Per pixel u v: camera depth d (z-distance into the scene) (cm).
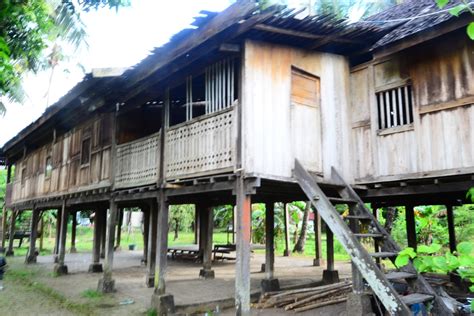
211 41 649
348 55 818
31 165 1722
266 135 669
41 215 2144
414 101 718
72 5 786
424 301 569
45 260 1711
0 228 2658
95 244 1380
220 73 722
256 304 865
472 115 638
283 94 706
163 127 846
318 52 778
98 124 1144
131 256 1869
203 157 721
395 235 1703
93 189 1109
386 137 751
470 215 1522
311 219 2866
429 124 693
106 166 1063
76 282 1163
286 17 615
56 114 1175
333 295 895
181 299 855
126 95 916
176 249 1744
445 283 913
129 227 3172
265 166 658
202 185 734
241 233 632
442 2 273
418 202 953
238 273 623
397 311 519
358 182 783
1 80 492
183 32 636
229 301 852
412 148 711
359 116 800
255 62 674
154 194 860
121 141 1041
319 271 1305
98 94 946
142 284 1095
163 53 697
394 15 862
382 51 734
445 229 1506
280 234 2489
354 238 582
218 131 696
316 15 625
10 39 618
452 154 657
